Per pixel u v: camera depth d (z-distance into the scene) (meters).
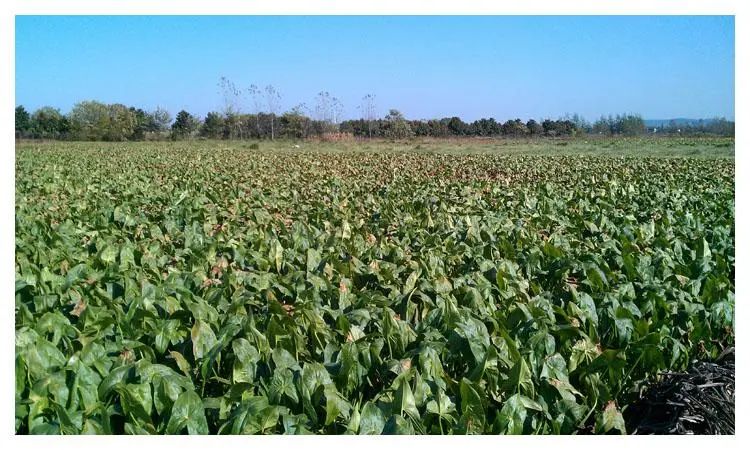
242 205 10.41
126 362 3.71
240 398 3.40
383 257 6.49
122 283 5.04
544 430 3.39
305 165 21.98
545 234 8.01
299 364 3.92
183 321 4.41
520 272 5.93
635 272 5.82
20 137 59.22
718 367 4.32
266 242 6.89
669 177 16.30
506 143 47.12
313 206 10.56
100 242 6.78
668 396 4.07
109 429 3.15
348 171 19.66
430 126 61.28
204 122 60.88
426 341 3.89
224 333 3.96
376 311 4.52
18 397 3.38
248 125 58.81
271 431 3.23
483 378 3.62
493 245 6.74
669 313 4.77
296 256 6.18
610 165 20.92
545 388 3.56
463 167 20.98
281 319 4.24
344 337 4.20
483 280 5.14
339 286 5.35
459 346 3.88
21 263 5.47
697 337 4.63
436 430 3.23
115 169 20.38
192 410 3.17
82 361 3.51
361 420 3.12
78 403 3.30
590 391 3.73
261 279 5.25
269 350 3.83
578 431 3.63
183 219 8.94
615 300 4.69
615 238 7.84
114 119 60.19
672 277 5.59
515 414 3.27
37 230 7.79
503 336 3.97
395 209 9.90
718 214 9.97
